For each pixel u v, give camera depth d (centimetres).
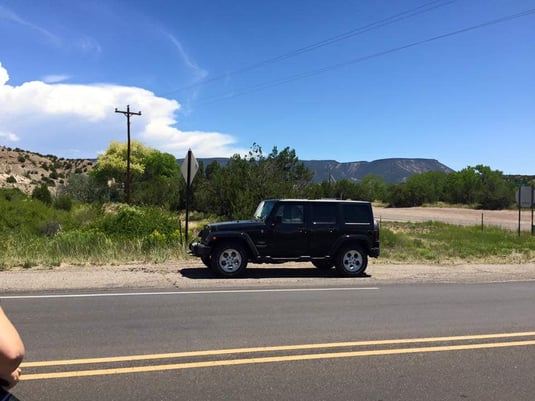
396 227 3338
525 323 747
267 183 2197
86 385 458
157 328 672
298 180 2456
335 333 664
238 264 1201
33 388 449
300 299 917
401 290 1062
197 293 963
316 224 1263
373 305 873
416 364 540
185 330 664
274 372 504
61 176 11525
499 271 1434
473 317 786
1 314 208
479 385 479
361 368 522
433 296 988
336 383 477
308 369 516
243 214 2086
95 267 1275
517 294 1033
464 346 613
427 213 5406
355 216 1295
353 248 1273
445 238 2478
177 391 447
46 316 736
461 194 7188
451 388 470
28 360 527
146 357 543
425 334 669
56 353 553
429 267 1491
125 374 489
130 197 5150
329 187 4528
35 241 1525
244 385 466
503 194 6184
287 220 1251
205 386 461
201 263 1401
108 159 6894
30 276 1112
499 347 611
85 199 5506
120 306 820
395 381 486
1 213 2367
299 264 1505
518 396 453
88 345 586
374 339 638
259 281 1144
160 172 7900
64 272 1180
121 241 1583
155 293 955
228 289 1022
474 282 1227
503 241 2327
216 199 2545
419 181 7931
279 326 697
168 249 1521
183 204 4228
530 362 554
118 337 623
